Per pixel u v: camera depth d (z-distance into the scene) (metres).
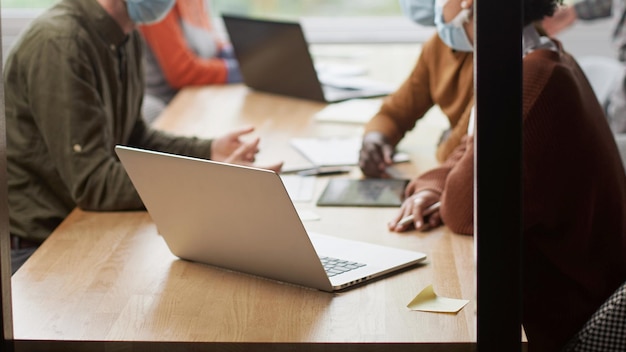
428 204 2.02
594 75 3.99
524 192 1.90
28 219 2.29
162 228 1.75
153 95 3.93
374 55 4.30
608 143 2.00
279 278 1.65
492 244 1.38
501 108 1.35
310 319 1.50
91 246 1.88
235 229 1.62
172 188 1.66
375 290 1.62
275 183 1.49
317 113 3.16
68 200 2.31
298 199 2.19
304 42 3.24
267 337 1.44
